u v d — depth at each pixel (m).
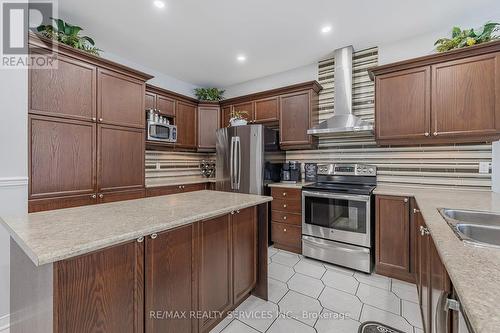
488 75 2.03
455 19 2.33
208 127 3.99
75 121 2.23
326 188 2.66
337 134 3.01
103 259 0.98
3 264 1.64
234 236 1.71
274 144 3.42
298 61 3.29
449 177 2.47
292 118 3.26
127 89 2.68
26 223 1.15
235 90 4.21
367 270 2.38
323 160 3.31
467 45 2.09
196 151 4.19
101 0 2.01
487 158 2.30
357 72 3.01
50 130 2.07
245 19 2.32
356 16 2.28
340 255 2.53
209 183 3.81
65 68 2.17
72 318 0.89
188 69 3.54
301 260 2.73
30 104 1.95
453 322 0.76
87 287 0.93
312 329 1.60
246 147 3.25
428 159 2.58
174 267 1.27
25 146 1.76
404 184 2.71
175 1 2.04
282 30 2.51
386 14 2.25
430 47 2.57
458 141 2.31
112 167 2.52
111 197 2.51
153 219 1.24
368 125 2.58
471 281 0.64
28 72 1.91
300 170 3.50
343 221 2.53
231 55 3.10
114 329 1.01
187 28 2.46
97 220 1.21
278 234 3.05
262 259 1.96
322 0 2.05
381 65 2.59
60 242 0.89
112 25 2.39
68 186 2.18
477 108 2.07
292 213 2.94
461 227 1.19
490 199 1.85
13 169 1.71
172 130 3.37
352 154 3.09
